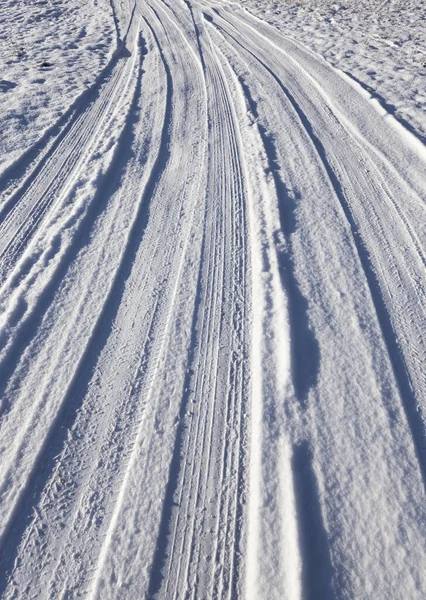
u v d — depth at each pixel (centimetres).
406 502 256
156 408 312
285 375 324
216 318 380
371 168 589
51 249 451
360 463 274
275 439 287
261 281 411
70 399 317
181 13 1384
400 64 940
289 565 231
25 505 260
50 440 292
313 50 1043
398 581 225
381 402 310
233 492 267
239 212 509
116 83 880
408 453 280
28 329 369
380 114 727
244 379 331
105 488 268
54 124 706
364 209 513
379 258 442
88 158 609
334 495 259
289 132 678
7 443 289
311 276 417
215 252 452
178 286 412
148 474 274
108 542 244
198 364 342
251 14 1373
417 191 543
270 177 562
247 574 233
